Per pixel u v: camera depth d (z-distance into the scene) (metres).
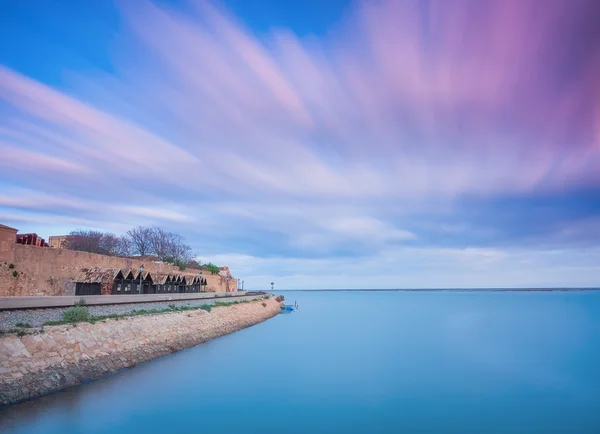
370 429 20.89
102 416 20.50
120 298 39.22
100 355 24.67
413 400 25.86
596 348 46.47
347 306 143.62
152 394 23.95
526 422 22.08
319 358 38.81
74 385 21.34
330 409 23.97
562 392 28.16
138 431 19.47
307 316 90.75
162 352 31.42
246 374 30.80
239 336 48.84
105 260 46.44
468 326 70.50
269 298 107.81
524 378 32.06
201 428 20.39
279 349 41.84
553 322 77.31
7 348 19.56
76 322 25.62
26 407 18.38
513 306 135.00
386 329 65.25
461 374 33.28
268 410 23.36
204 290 76.44
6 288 33.34
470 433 20.53
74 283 39.88
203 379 27.88
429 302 177.75
